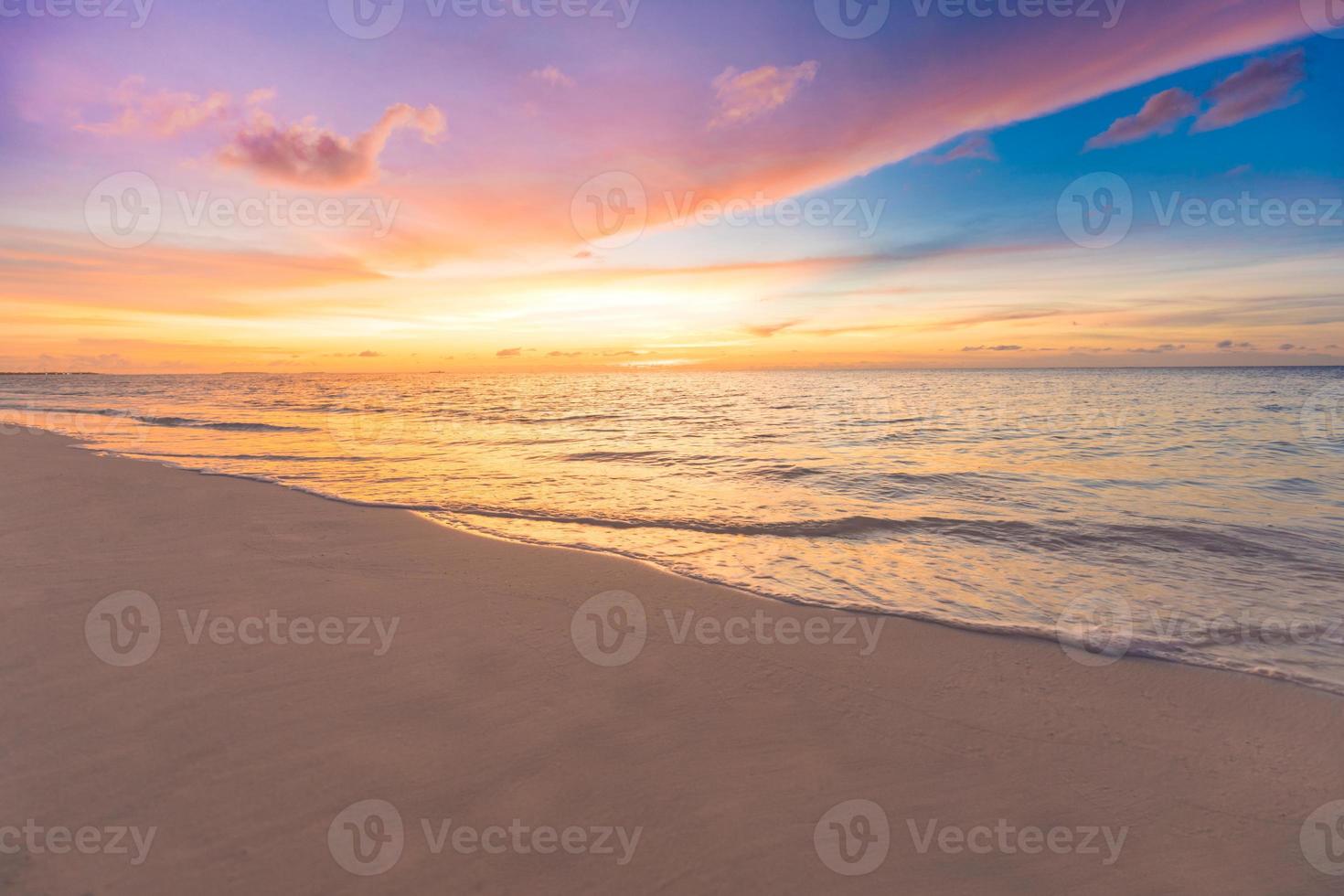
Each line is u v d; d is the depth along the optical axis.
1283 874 2.14
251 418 23.77
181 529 6.34
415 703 3.12
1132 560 5.85
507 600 4.57
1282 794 2.56
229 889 1.96
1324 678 3.52
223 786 2.43
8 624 3.92
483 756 2.70
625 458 12.77
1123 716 3.14
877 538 6.59
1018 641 4.01
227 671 3.38
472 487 9.29
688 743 2.85
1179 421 20.66
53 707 2.97
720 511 7.75
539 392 47.22
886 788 2.57
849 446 14.70
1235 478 10.18
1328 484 9.67
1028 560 5.83
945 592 4.95
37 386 68.69
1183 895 2.06
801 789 2.55
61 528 6.33
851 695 3.31
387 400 37.34
